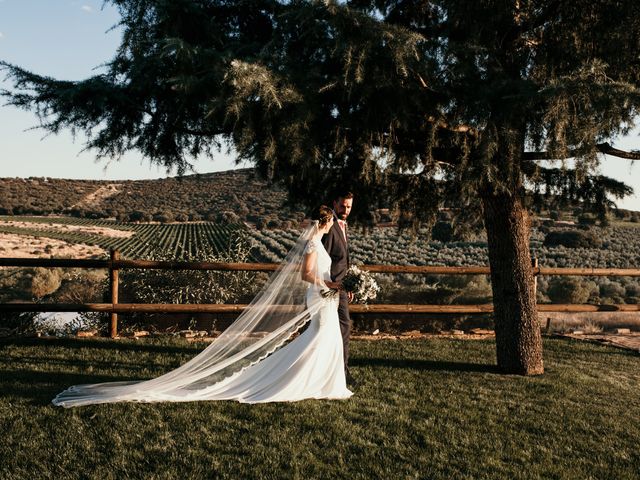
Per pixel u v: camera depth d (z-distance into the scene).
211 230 78.12
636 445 4.45
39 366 5.82
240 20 6.92
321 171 6.73
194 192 127.44
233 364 5.22
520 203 6.56
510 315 6.55
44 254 55.72
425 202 7.79
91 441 3.93
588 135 5.05
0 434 3.96
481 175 5.30
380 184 7.34
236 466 3.64
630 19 5.93
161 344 7.19
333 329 5.28
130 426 4.20
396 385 5.77
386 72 5.32
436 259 44.38
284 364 5.20
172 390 4.99
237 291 10.98
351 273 5.24
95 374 5.64
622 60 6.25
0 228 78.75
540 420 4.90
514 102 5.20
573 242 62.16
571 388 5.99
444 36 6.23
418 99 5.59
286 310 5.34
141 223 97.31
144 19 6.15
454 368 6.62
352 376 5.98
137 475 3.47
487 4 5.80
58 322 10.02
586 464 4.02
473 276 19.19
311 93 5.42
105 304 7.46
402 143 6.56
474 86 5.57
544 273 9.05
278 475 3.53
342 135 5.99
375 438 4.24
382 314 10.59
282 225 82.38
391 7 6.73
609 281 38.50
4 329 8.29
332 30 5.17
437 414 4.89
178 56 5.33
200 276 10.65
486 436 4.42
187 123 6.70
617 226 83.56
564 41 6.39
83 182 145.50
